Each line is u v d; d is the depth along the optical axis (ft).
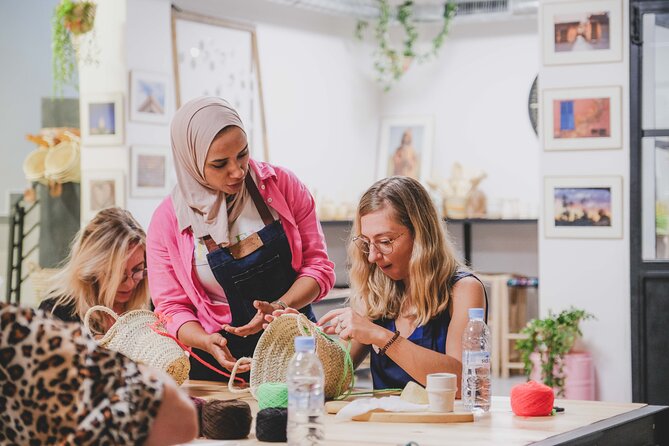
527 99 27.86
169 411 5.75
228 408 7.87
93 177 21.58
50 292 12.16
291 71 26.43
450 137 28.71
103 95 21.39
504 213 27.04
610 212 19.16
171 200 11.36
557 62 19.39
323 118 27.48
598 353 19.33
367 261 10.34
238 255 11.18
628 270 19.11
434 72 28.81
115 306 12.06
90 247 11.82
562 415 8.72
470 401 8.83
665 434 9.21
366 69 28.78
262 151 25.22
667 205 18.80
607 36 19.06
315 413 7.29
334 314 9.84
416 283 9.87
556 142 19.47
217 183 10.82
